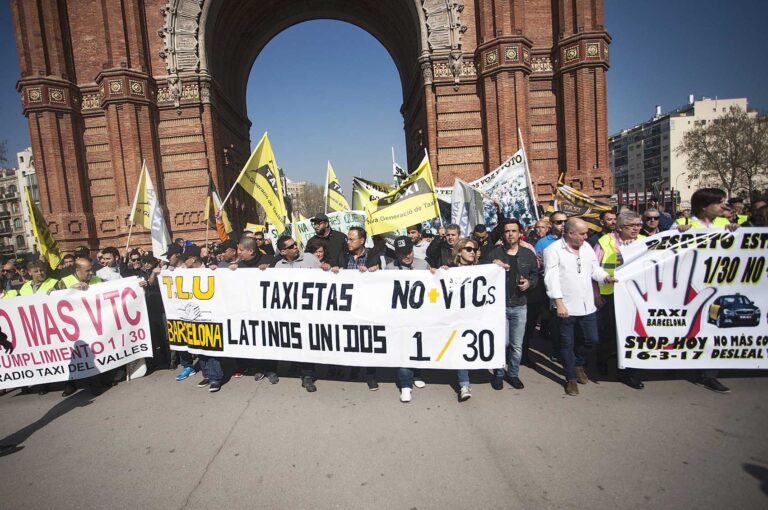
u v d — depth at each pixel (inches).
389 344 207.6
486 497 127.8
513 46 570.6
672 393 192.1
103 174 615.5
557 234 268.8
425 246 292.8
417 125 740.0
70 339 229.8
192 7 603.8
